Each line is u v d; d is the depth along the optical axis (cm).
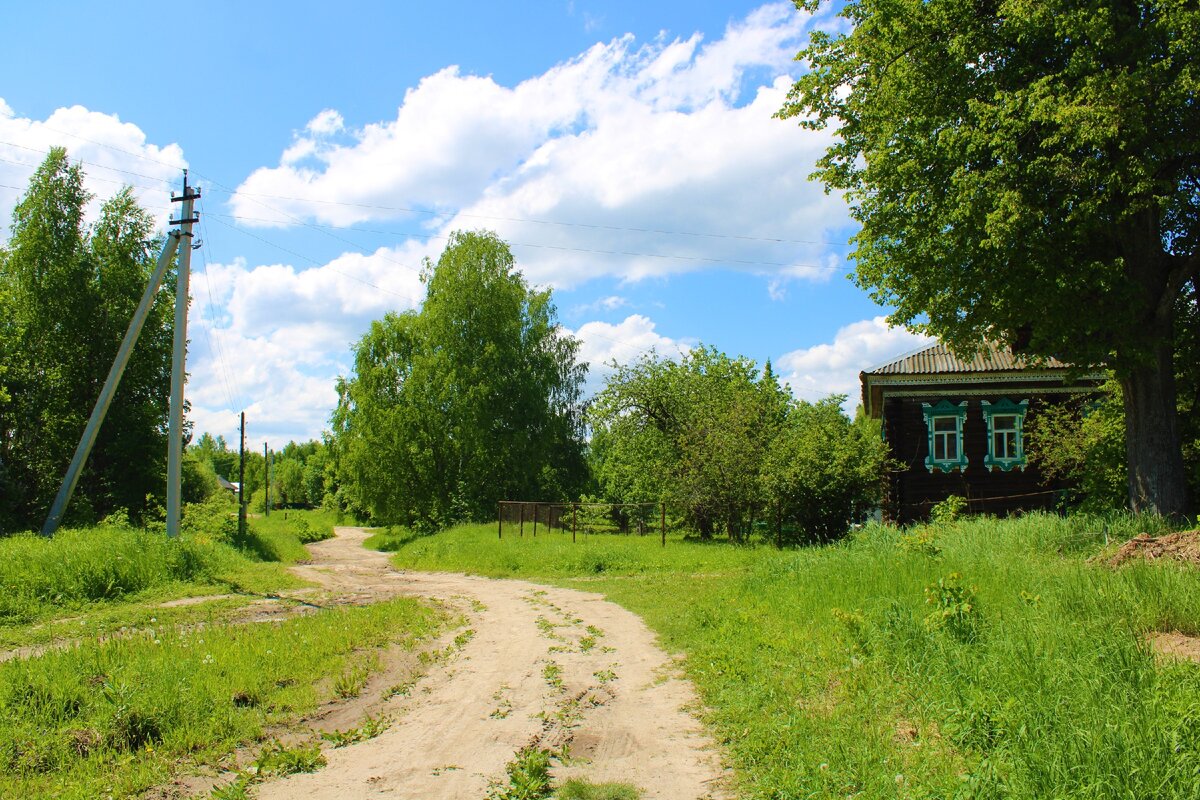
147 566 1625
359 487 4547
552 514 3169
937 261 1681
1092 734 446
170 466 2020
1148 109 1417
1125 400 1689
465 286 4466
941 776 462
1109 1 1426
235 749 635
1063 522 1423
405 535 4647
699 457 2741
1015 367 2794
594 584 1898
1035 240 1474
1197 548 1035
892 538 1588
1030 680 559
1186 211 1727
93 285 3597
